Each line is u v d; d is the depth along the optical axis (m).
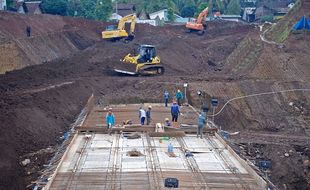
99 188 16.98
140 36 67.88
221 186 17.34
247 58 47.59
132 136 24.22
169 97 36.53
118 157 20.73
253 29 65.81
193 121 28.61
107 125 25.56
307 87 38.78
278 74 41.66
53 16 64.06
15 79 36.28
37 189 17.42
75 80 37.81
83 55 50.34
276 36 52.09
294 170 27.48
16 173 22.27
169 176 18.27
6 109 27.02
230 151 21.83
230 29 75.25
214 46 63.44
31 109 28.45
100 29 68.06
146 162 20.05
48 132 27.94
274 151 29.20
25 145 25.12
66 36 58.47
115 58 47.12
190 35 73.38
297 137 32.59
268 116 36.22
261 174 18.56
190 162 20.16
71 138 23.66
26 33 49.97
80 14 83.88
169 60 51.09
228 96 37.25
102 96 36.97
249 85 38.81
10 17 51.28
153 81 39.91
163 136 24.55
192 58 56.78
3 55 40.50
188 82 39.16
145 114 27.59
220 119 35.25
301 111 36.84
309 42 45.50
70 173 18.55
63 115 31.17
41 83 35.88
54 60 47.62
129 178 18.02
